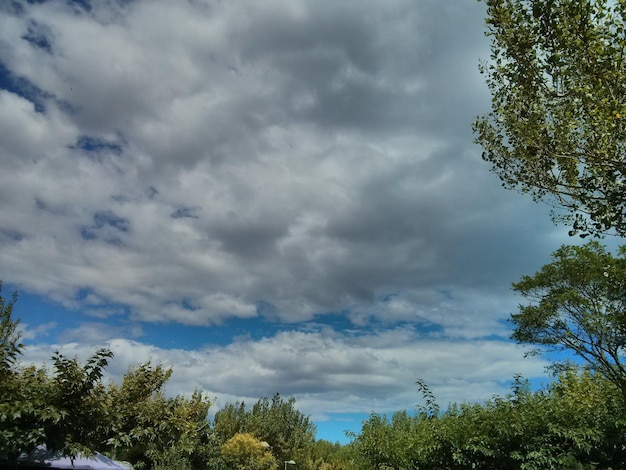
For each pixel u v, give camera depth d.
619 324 21.38
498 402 10.26
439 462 10.45
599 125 8.85
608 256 22.41
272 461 32.94
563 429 8.60
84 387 9.56
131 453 13.43
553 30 9.04
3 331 11.03
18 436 8.20
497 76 10.47
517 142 10.62
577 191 9.98
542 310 24.05
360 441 13.70
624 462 8.27
